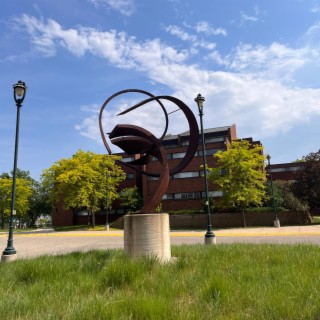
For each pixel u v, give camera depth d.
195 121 11.06
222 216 35.62
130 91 11.24
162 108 11.22
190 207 42.97
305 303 4.41
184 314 4.22
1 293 5.68
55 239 27.34
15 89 13.73
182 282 5.89
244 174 31.61
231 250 9.38
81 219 50.81
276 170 62.47
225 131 46.44
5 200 54.56
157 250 9.33
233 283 5.59
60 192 42.06
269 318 4.05
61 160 42.62
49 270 7.18
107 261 7.86
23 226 86.62
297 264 6.98
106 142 10.62
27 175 81.25
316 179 34.44
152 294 5.28
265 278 5.84
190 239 21.92
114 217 48.66
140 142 10.73
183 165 11.12
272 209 34.56
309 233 22.81
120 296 5.16
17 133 13.70
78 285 6.11
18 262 9.43
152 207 10.06
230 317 4.27
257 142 51.69
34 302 5.14
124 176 44.78
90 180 40.41
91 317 4.32
